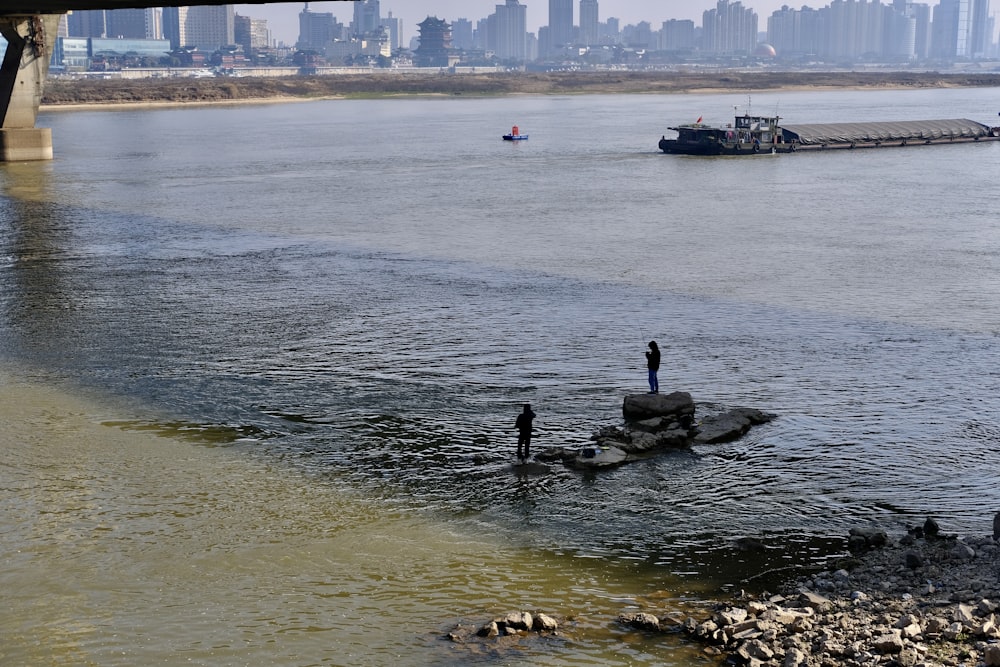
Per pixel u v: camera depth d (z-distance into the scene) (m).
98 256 70.62
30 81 142.12
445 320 52.22
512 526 28.89
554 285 60.44
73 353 46.59
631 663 21.42
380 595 24.78
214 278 63.12
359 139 187.50
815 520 29.19
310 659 21.88
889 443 35.19
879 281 60.97
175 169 131.12
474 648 22.14
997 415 37.84
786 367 43.81
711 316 52.72
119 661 21.92
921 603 23.27
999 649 20.06
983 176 120.50
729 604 24.02
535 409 38.84
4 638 22.88
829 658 20.83
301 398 40.22
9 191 107.69
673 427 36.03
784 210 92.06
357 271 65.12
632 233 79.31
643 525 28.92
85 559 26.70
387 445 35.28
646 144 170.50
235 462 33.69
